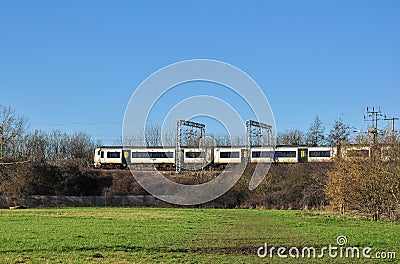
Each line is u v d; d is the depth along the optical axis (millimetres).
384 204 44906
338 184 46594
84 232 34156
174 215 51812
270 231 34625
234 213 55375
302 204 65562
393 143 44906
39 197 72562
